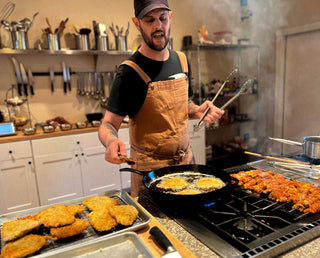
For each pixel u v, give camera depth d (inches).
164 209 39.7
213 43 150.1
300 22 159.2
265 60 182.2
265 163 58.4
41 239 31.6
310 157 52.7
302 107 166.2
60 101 129.8
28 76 121.0
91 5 131.1
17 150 101.0
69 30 127.3
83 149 113.1
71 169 111.7
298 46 163.3
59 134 107.5
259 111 187.9
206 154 158.6
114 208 36.9
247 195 42.7
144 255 28.5
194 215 37.3
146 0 48.1
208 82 169.0
